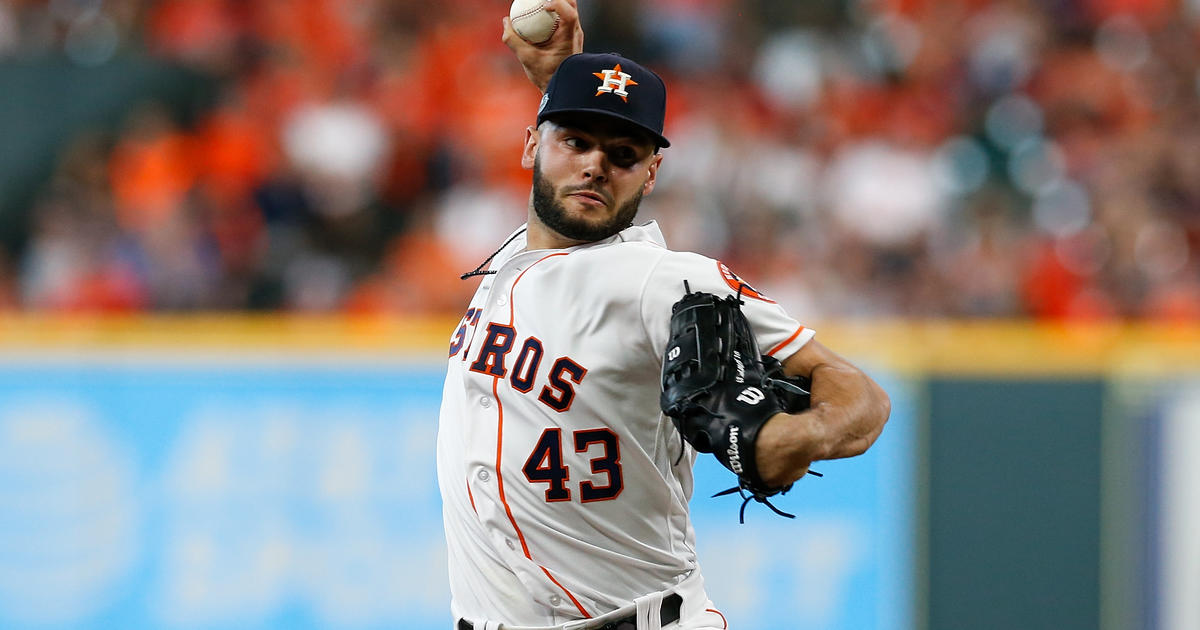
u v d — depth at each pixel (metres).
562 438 10.52
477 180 33.50
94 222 31.25
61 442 23.23
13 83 32.38
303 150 32.88
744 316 9.64
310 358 23.50
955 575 23.44
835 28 38.31
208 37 34.81
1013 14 38.81
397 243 32.62
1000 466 23.56
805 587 23.34
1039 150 36.72
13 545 23.08
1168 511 23.44
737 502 23.36
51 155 32.09
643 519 10.94
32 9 35.16
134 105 32.97
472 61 35.75
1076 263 32.84
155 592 23.12
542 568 10.84
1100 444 23.59
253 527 23.30
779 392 9.30
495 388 10.67
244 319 25.67
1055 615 23.39
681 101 35.53
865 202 33.72
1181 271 33.28
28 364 23.31
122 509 23.22
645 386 10.48
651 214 32.34
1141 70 38.28
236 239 31.66
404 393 23.56
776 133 35.41
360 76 34.81
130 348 23.41
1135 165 35.53
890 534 23.47
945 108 37.44
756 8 38.03
